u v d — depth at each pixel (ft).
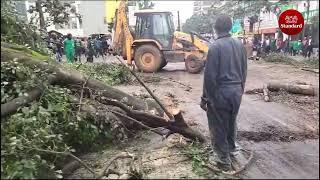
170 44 42.34
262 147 15.15
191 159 14.20
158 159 14.34
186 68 41.86
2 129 13.03
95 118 15.46
